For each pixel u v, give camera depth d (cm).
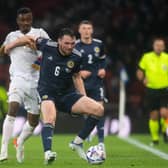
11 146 3816
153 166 2689
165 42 6975
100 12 7319
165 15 7288
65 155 3216
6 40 2802
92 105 2591
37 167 2544
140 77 4478
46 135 2505
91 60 3362
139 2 7388
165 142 4497
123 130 5206
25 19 2741
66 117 5200
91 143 4109
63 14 7388
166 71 4431
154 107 4400
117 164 2742
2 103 5122
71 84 2639
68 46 2509
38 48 2617
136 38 7012
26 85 2734
